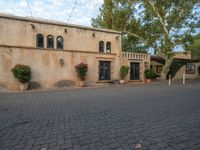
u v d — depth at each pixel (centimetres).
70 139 407
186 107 717
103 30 1897
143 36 2412
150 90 1338
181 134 424
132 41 2689
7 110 723
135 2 2220
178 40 2148
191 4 2038
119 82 1967
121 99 939
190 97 965
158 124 503
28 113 664
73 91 1369
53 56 1620
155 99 918
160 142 381
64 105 807
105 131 455
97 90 1409
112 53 1948
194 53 3444
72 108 740
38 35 1577
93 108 732
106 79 1930
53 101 918
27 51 1504
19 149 360
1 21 1411
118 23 2358
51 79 1609
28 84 1474
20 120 571
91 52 1812
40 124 525
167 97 977
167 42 2156
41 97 1065
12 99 1007
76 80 1734
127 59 2083
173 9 2167
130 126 491
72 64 1712
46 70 1588
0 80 1400
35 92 1332
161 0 2138
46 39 1605
